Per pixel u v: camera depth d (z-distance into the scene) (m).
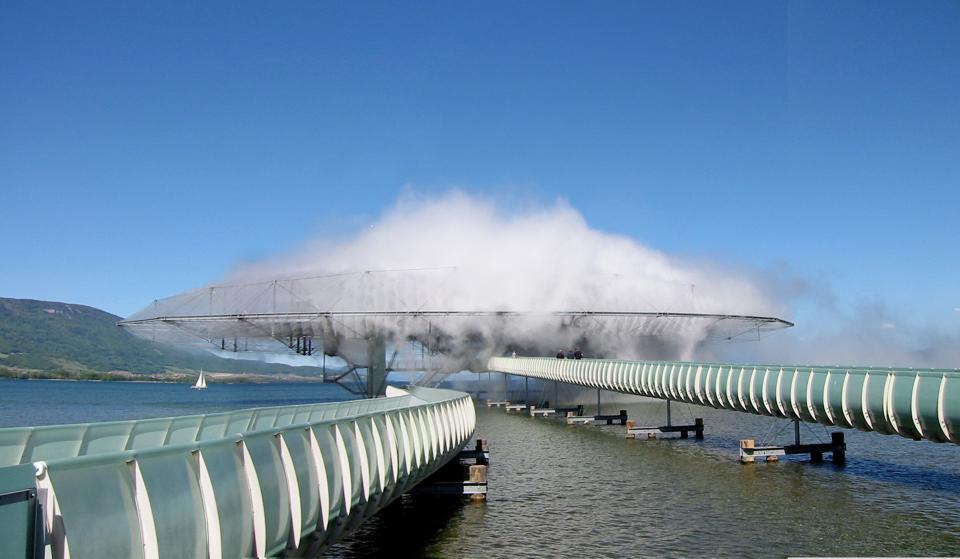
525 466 29.52
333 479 12.12
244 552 9.02
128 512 7.05
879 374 21.27
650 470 28.05
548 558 15.94
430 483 22.42
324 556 16.47
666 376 35.19
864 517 19.45
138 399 125.06
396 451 15.94
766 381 26.69
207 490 8.31
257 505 9.41
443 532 18.48
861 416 21.67
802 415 24.77
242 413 17.14
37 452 11.09
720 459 30.95
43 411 84.69
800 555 15.91
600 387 46.16
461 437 25.17
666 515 19.98
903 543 16.78
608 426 47.78
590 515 20.17
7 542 5.88
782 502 21.58
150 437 13.47
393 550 16.81
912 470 27.62
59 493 6.35
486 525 19.16
